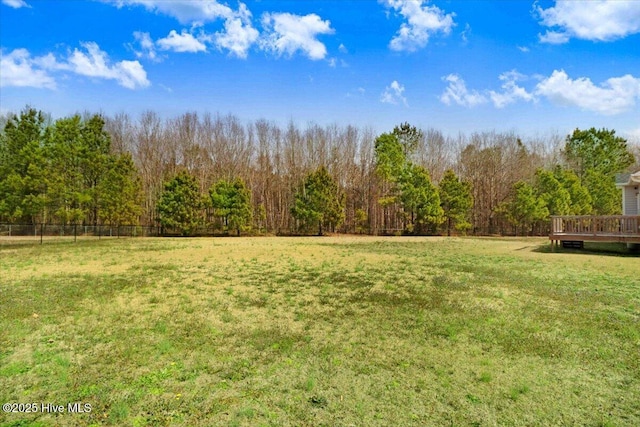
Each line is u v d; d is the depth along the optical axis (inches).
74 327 195.3
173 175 1219.9
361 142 1449.3
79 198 948.0
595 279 327.9
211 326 197.2
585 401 120.6
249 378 136.8
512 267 406.0
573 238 573.9
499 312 221.3
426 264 435.5
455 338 177.5
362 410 114.7
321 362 150.6
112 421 109.0
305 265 428.1
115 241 834.8
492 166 1395.2
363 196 1418.6
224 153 1362.0
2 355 157.9
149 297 263.9
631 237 518.3
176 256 523.2
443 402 119.6
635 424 107.7
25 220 1039.0
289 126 1406.3
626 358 154.5
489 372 141.4
